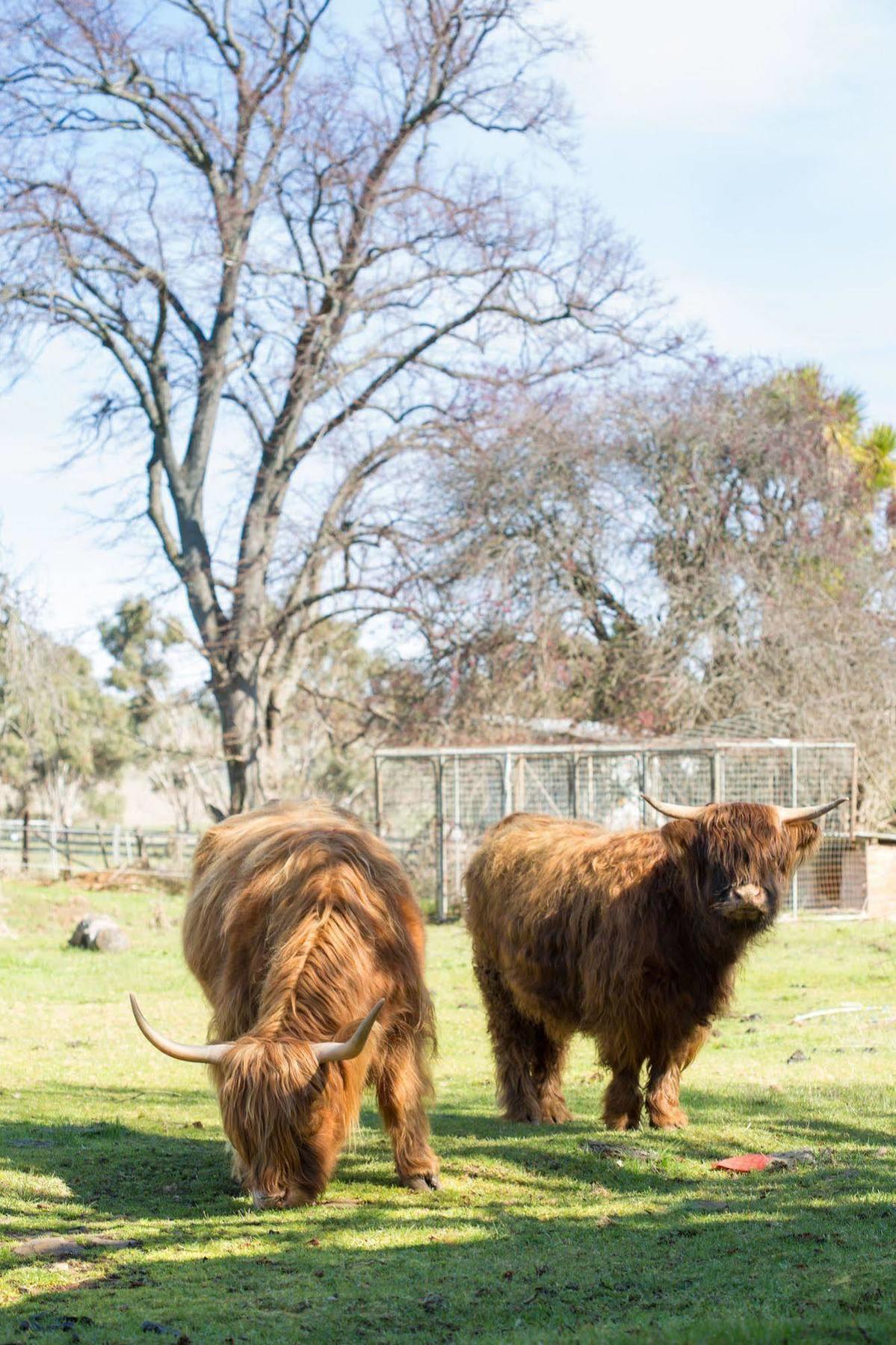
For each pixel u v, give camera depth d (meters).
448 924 23.55
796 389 32.25
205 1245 5.51
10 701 32.31
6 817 52.19
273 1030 5.84
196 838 34.12
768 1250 5.30
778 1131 7.64
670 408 30.83
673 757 23.73
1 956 18.62
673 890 7.66
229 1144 6.59
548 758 24.75
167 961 18.31
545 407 31.20
